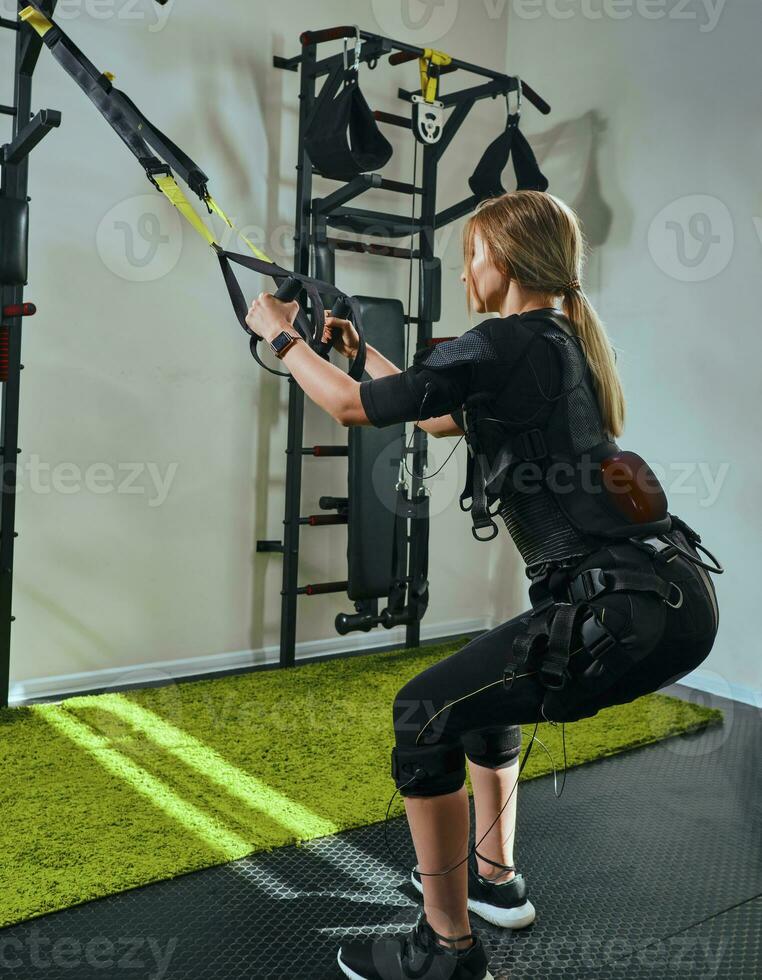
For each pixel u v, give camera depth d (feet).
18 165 9.07
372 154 10.40
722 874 6.81
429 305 12.26
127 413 10.84
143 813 7.47
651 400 11.91
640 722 10.07
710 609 4.74
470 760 6.08
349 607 12.85
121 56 10.43
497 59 13.67
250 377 11.75
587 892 6.51
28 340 10.09
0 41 9.60
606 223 12.37
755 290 10.66
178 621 11.43
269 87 11.57
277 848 7.02
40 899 6.10
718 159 10.99
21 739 8.98
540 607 4.72
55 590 10.50
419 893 6.43
